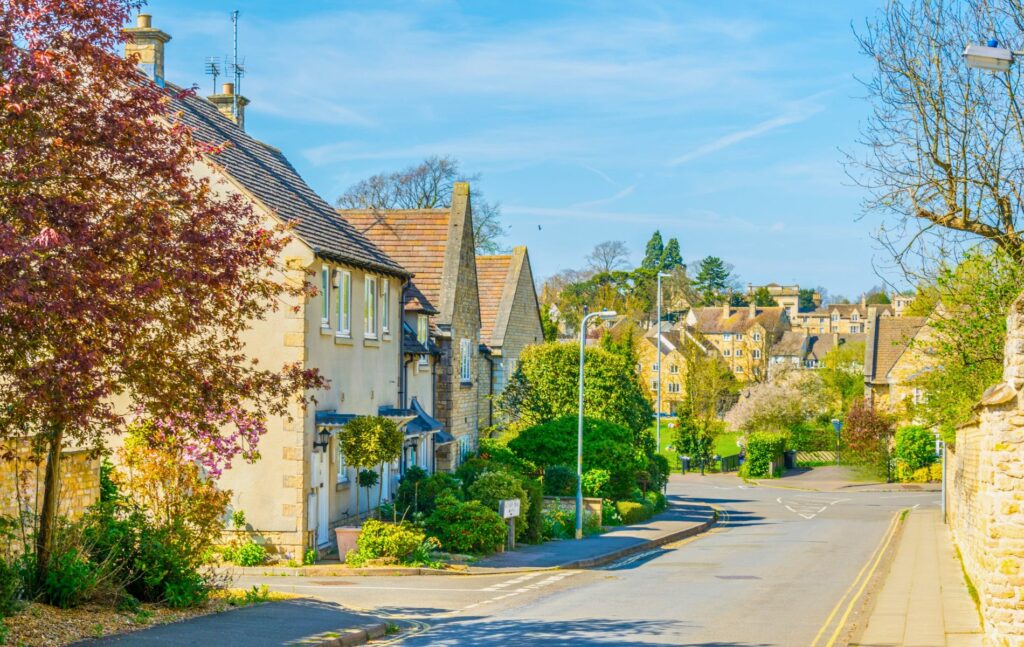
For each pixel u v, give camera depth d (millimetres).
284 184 27906
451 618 17062
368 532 23547
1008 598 13328
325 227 26688
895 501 55375
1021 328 13430
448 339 37312
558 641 14727
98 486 18203
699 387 79250
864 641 14781
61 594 14383
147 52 26484
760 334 126062
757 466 72312
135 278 12453
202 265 12961
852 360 95500
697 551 30969
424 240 39812
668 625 16344
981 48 15312
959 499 26375
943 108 23281
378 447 23625
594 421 43125
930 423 33969
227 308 14344
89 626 13656
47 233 10555
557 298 128000
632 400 47906
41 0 12281
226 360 14688
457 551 26531
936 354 29469
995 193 22984
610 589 21219
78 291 11789
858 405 71938
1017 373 13367
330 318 25188
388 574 22828
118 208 12555
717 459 79062
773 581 22906
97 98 12547
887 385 71062
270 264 14188
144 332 13297
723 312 149625
